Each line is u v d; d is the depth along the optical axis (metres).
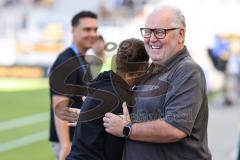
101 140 4.29
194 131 4.27
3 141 12.70
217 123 15.36
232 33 26.64
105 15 31.86
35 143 12.47
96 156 4.27
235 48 22.58
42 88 23.64
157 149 4.23
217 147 11.77
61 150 5.78
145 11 30.89
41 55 28.94
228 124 15.20
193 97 4.16
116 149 4.34
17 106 18.27
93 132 4.28
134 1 32.50
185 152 4.24
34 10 32.78
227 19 28.59
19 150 11.73
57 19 29.56
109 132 4.27
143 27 4.36
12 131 13.95
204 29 26.92
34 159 10.89
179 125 4.11
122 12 31.98
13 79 28.27
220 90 21.78
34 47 29.11
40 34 29.30
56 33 29.02
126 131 4.21
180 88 4.17
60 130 5.67
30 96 20.89
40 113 16.88
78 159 4.27
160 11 4.32
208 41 24.52
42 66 28.83
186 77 4.18
